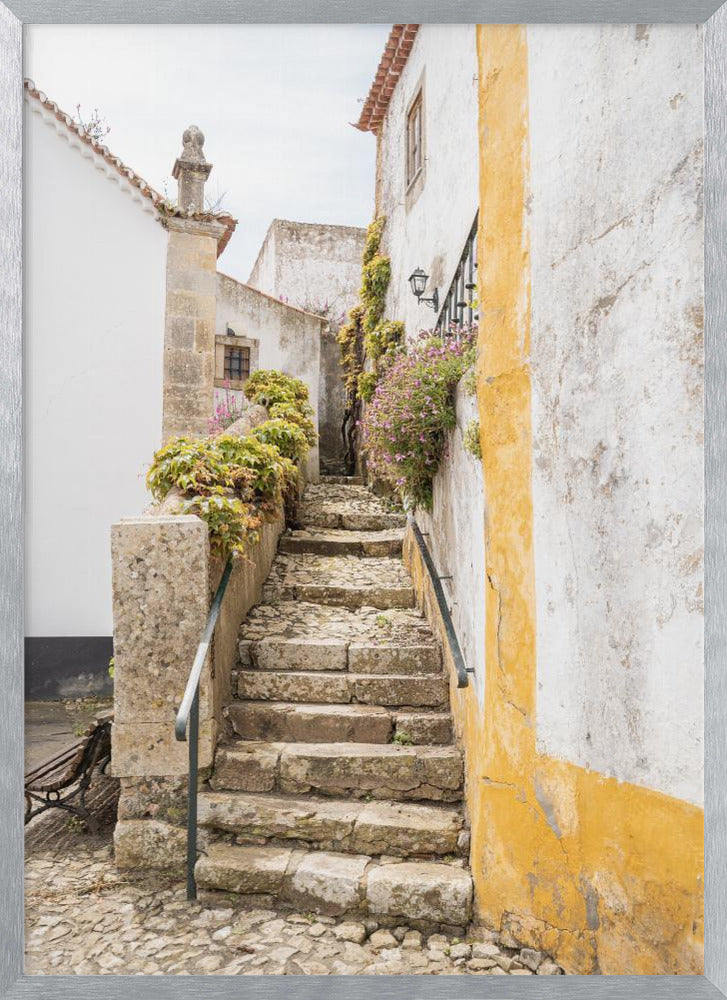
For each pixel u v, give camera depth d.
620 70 2.28
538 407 2.83
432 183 7.43
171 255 9.05
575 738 2.58
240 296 11.23
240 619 5.10
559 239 2.68
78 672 8.08
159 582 3.77
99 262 8.85
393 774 3.95
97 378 8.78
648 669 2.18
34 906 3.41
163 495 4.66
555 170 2.71
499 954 2.97
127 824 3.71
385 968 2.96
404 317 8.73
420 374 4.44
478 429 3.52
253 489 5.52
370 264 10.05
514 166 3.08
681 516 2.03
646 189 2.16
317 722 4.30
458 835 3.60
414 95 8.37
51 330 8.70
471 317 4.85
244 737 4.31
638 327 2.20
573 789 2.59
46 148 8.72
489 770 3.24
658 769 2.14
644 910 2.21
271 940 3.16
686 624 2.02
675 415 2.04
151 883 3.65
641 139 2.18
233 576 4.84
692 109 1.98
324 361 12.78
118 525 3.77
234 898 3.46
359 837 3.63
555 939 2.72
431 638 5.04
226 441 5.46
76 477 8.60
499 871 3.10
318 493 8.75
